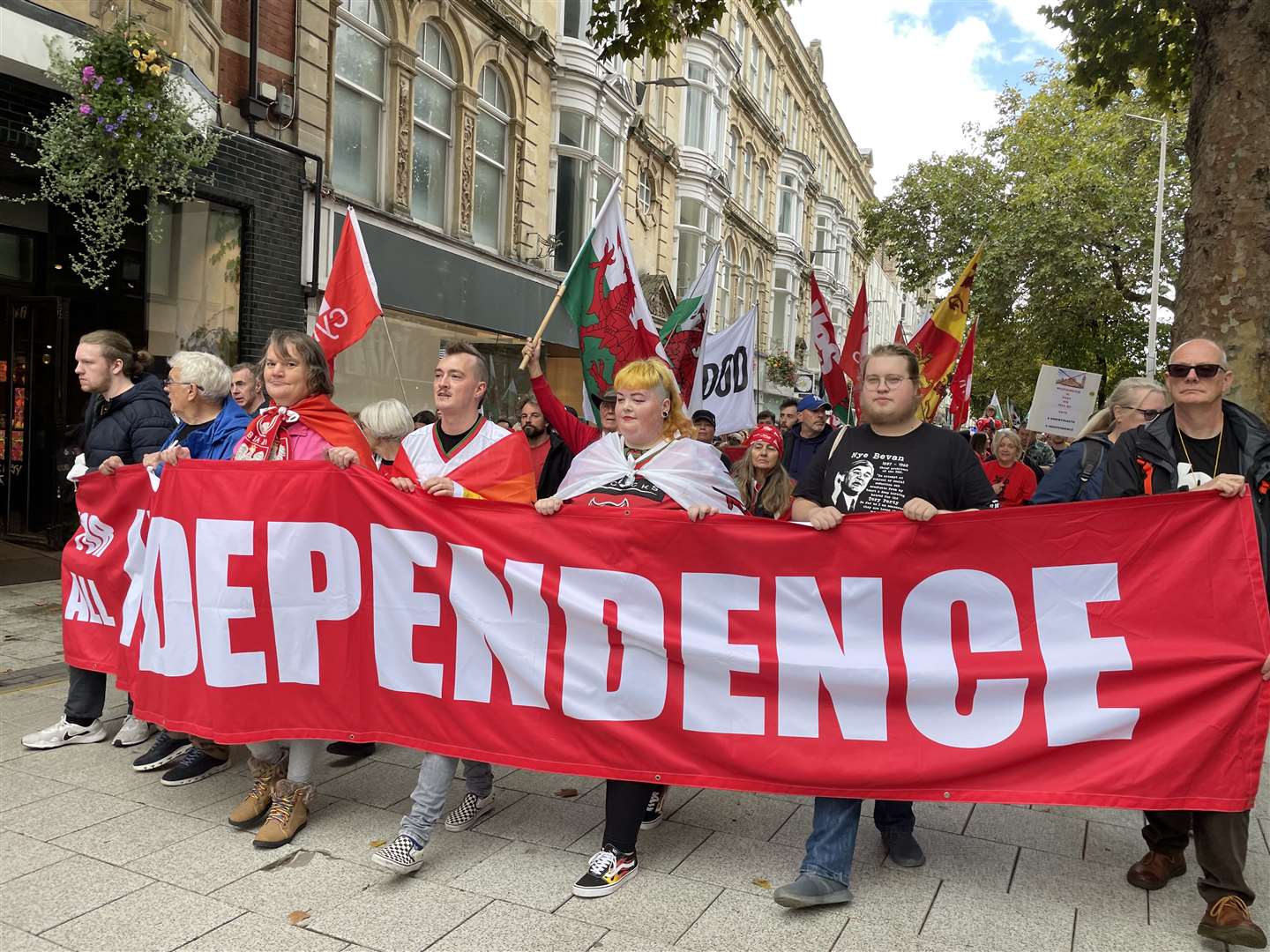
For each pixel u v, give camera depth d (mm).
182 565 3688
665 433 3666
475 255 13945
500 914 3025
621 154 18453
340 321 5145
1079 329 24000
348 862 3371
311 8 10195
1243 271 5680
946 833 3793
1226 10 5777
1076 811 4062
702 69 23906
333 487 3613
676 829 3766
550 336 16188
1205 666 3002
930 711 3213
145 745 4539
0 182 8484
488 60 13977
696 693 3340
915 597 3258
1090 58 9539
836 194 43656
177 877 3219
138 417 4379
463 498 3545
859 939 2924
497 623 3490
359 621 3607
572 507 3477
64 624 4484
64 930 2859
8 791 3943
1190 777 2953
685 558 3393
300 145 10148
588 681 3402
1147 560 3107
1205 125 5922
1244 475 3182
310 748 3652
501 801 4008
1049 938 2957
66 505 9375
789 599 3330
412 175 12461
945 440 3322
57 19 6590
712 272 7125
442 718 3502
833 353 8625
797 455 7531
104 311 9383
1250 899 2926
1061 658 3137
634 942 2869
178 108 6895
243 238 9531
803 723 3271
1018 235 22344
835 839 3176
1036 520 3176
